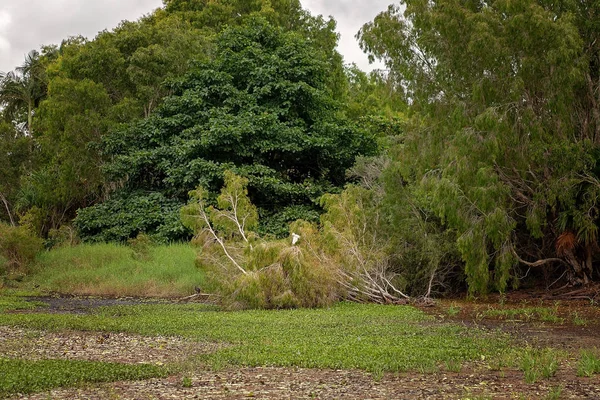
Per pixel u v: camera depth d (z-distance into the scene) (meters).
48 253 34.91
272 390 9.55
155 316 19.09
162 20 47.69
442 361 11.84
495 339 14.34
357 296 24.66
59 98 41.34
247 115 36.56
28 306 22.28
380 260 24.42
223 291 21.97
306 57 39.53
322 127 37.78
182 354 12.63
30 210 39.31
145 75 40.84
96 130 41.06
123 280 29.38
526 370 10.72
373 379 10.30
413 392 9.42
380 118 42.91
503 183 23.53
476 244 22.33
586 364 11.05
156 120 38.72
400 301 24.05
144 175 40.06
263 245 22.09
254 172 35.53
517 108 22.42
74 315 19.23
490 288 26.28
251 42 40.25
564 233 23.00
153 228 36.66
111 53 41.72
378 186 32.47
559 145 22.02
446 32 23.00
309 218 34.72
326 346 13.23
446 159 22.75
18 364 11.07
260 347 13.09
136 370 10.71
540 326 16.98
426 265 25.12
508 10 21.95
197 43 42.56
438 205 22.48
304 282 22.12
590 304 22.27
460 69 23.58
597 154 22.33
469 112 23.11
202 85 38.81
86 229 37.97
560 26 21.62
